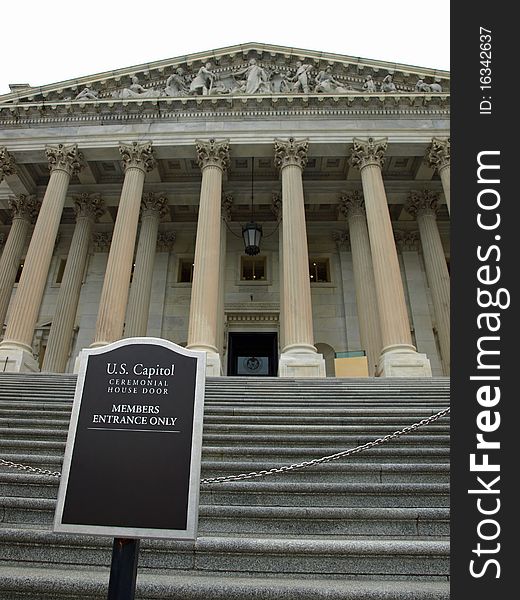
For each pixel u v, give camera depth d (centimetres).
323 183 2988
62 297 2722
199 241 2292
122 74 2942
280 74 2941
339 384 1522
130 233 2353
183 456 446
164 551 567
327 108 2673
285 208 2391
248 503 708
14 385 1450
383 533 639
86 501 421
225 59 3023
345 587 491
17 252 2886
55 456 807
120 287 2202
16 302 2167
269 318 3102
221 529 643
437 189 2992
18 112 2706
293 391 1398
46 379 1577
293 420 1044
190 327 2083
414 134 2603
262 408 1138
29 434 922
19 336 2097
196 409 470
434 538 632
